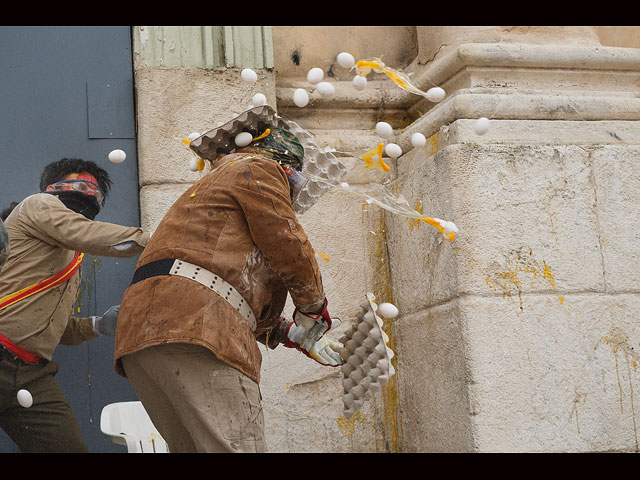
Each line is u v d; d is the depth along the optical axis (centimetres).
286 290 260
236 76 400
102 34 401
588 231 355
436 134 383
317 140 415
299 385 382
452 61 388
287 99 418
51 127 385
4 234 242
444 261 351
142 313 233
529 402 333
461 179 348
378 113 435
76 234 315
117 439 305
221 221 240
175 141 386
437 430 356
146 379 241
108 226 322
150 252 244
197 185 252
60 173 354
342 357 266
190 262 235
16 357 310
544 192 354
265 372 378
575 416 336
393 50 454
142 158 382
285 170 262
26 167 378
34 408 315
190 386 227
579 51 392
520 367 335
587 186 359
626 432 340
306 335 258
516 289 342
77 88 393
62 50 395
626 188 364
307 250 240
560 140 372
